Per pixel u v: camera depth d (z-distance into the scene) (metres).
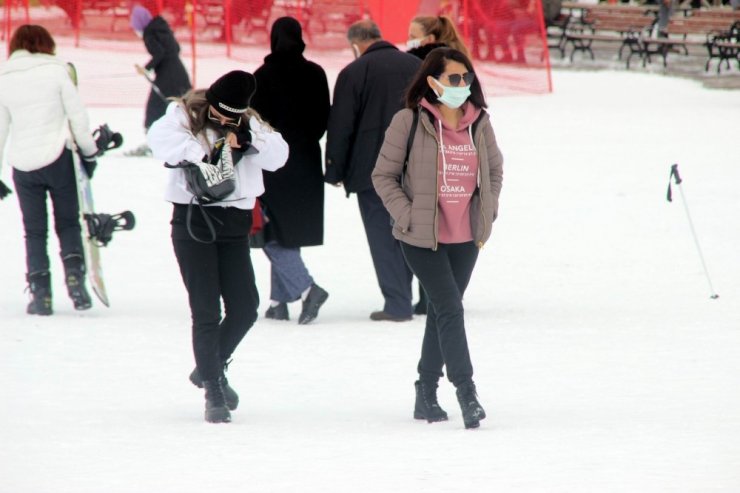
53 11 124.50
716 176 56.09
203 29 118.25
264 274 37.66
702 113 82.69
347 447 18.86
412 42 31.55
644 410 21.66
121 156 60.84
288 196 30.62
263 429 20.33
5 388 23.52
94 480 16.62
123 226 30.89
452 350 20.53
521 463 17.59
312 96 30.92
